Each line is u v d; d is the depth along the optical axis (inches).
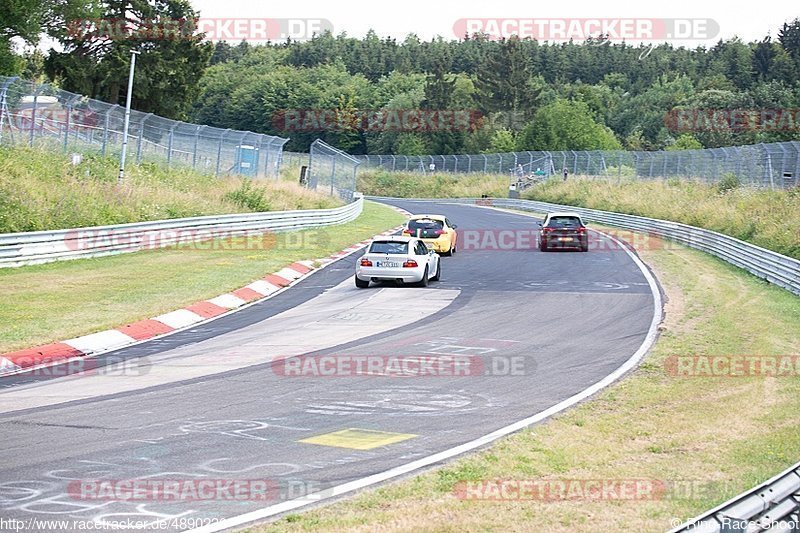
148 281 1214.3
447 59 7199.8
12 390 647.1
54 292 1094.4
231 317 1039.6
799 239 1451.8
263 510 378.9
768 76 6761.8
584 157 3427.7
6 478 426.0
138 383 670.5
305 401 610.5
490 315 1051.3
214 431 522.6
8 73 2465.6
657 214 2373.3
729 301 1135.6
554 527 359.3
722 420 561.0
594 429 537.6
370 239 2004.2
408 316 1043.3
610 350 833.5
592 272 1497.3
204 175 2140.7
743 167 2267.5
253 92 5999.0
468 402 614.5
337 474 436.8
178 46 3174.2
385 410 586.6
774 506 323.0
